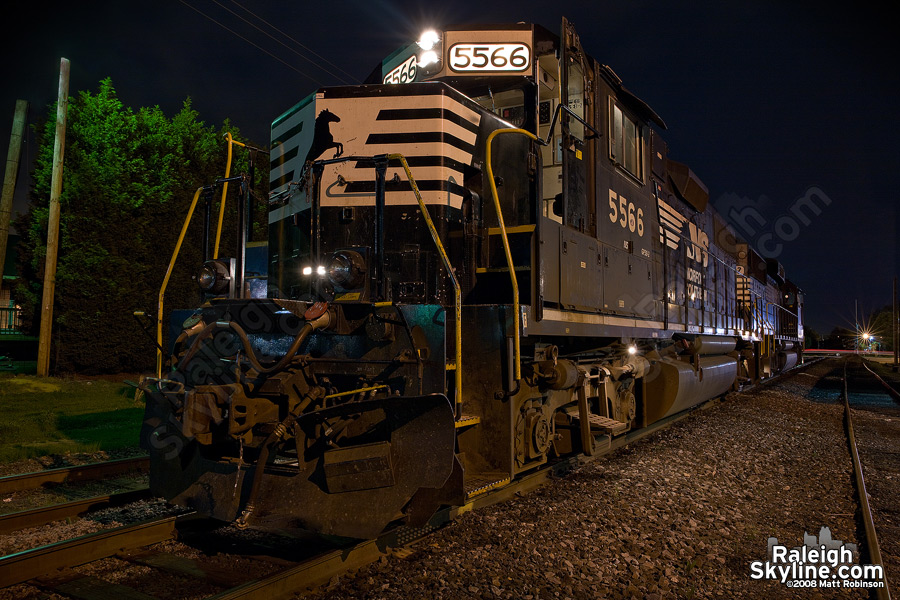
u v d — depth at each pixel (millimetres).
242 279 4148
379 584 3193
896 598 3395
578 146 5691
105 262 12672
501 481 4062
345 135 4680
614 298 6305
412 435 3287
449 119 4695
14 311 19438
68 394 10672
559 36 5637
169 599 3105
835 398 14133
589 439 5574
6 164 11664
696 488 5352
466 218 4844
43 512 4250
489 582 3271
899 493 5613
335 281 3779
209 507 3545
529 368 4727
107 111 13648
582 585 3314
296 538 3979
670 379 7562
